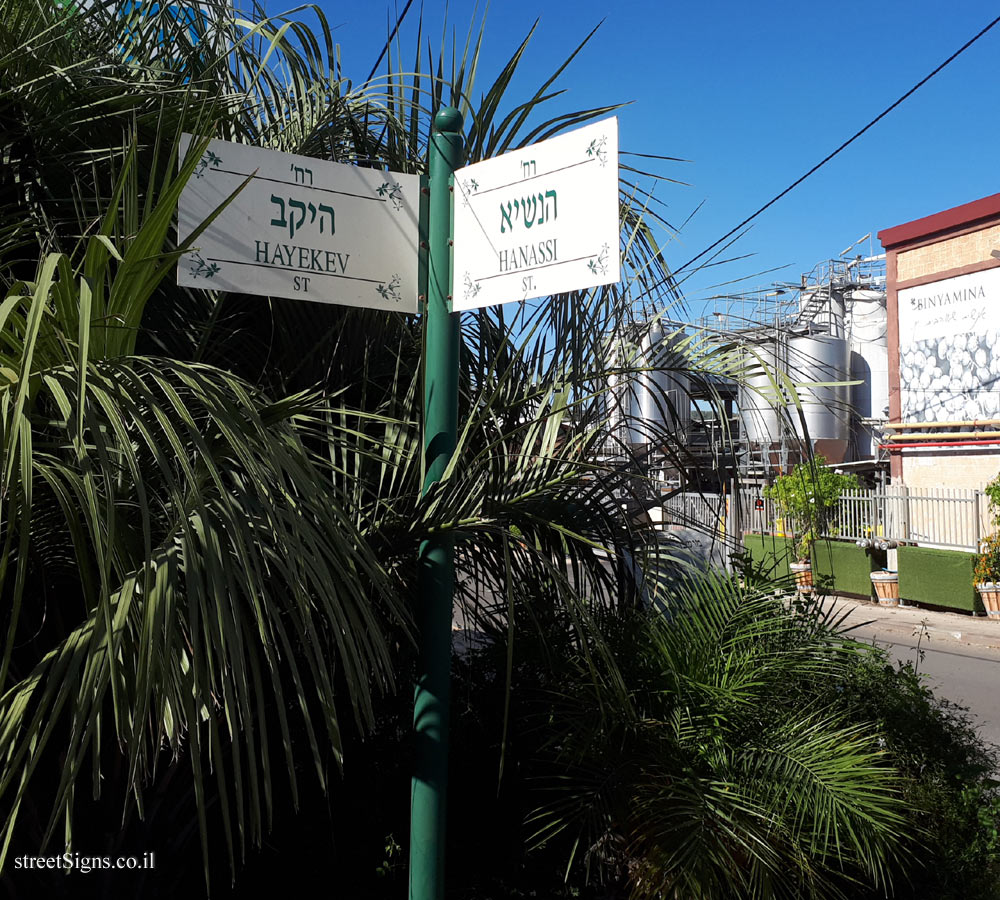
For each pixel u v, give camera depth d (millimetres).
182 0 3107
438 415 2480
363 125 3139
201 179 2230
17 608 1315
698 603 3459
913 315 17250
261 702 1487
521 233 2322
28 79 2641
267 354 3004
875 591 14180
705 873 2650
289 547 1598
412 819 2330
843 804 2822
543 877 3170
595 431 2900
